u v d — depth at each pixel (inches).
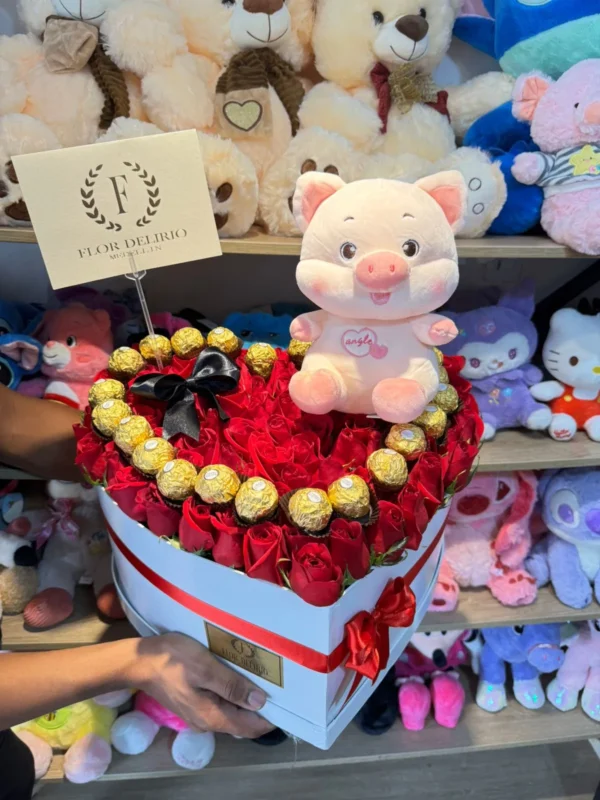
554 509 45.8
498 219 40.1
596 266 44.9
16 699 25.8
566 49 37.1
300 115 37.6
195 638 25.6
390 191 21.8
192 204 27.0
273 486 21.1
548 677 52.9
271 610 21.7
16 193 32.1
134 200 26.2
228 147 34.0
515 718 49.3
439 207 22.6
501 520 47.1
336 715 24.7
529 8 37.2
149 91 33.6
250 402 28.4
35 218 25.0
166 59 33.7
